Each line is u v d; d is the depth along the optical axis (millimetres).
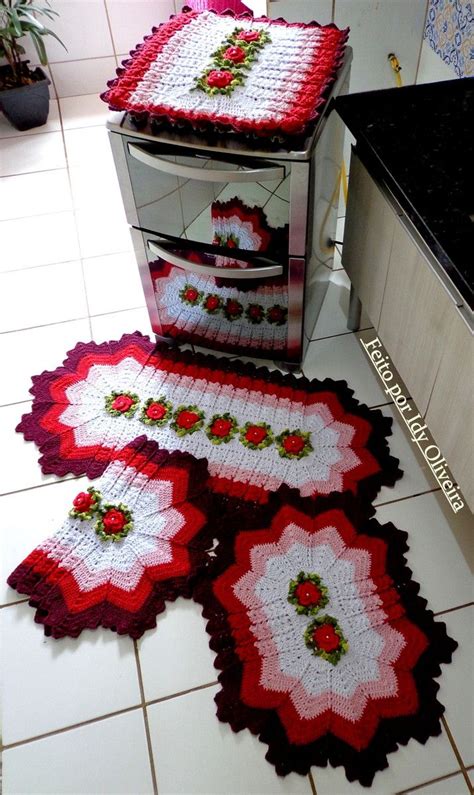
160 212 1521
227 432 1650
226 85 1369
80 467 1601
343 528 1461
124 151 1439
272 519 1479
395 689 1253
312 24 1529
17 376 1812
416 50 1847
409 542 1453
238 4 1869
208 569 1409
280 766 1181
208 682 1283
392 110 1382
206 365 1813
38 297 2018
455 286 1092
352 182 1535
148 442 1629
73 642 1336
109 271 2088
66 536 1475
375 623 1333
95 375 1796
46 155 2537
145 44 1511
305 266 1515
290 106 1323
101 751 1214
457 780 1166
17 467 1614
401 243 1322
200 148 1337
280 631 1326
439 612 1354
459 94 1418
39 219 2271
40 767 1200
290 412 1690
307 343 1824
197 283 1646
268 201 1395
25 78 2586
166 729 1232
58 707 1263
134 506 1518
